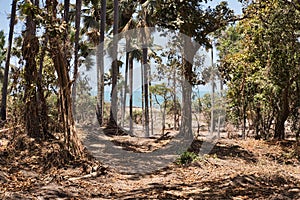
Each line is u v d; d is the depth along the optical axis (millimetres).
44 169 7910
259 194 6398
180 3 13039
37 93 10016
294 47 14156
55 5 8977
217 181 7617
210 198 6145
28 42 9609
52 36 8789
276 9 13719
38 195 5855
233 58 18297
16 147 8883
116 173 8516
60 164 8367
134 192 6770
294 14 13539
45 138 9594
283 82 14914
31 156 8508
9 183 6434
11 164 7883
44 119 9859
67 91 9188
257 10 13992
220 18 13586
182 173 8789
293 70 14727
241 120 20984
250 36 15578
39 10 8602
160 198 6180
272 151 13945
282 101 16469
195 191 6754
